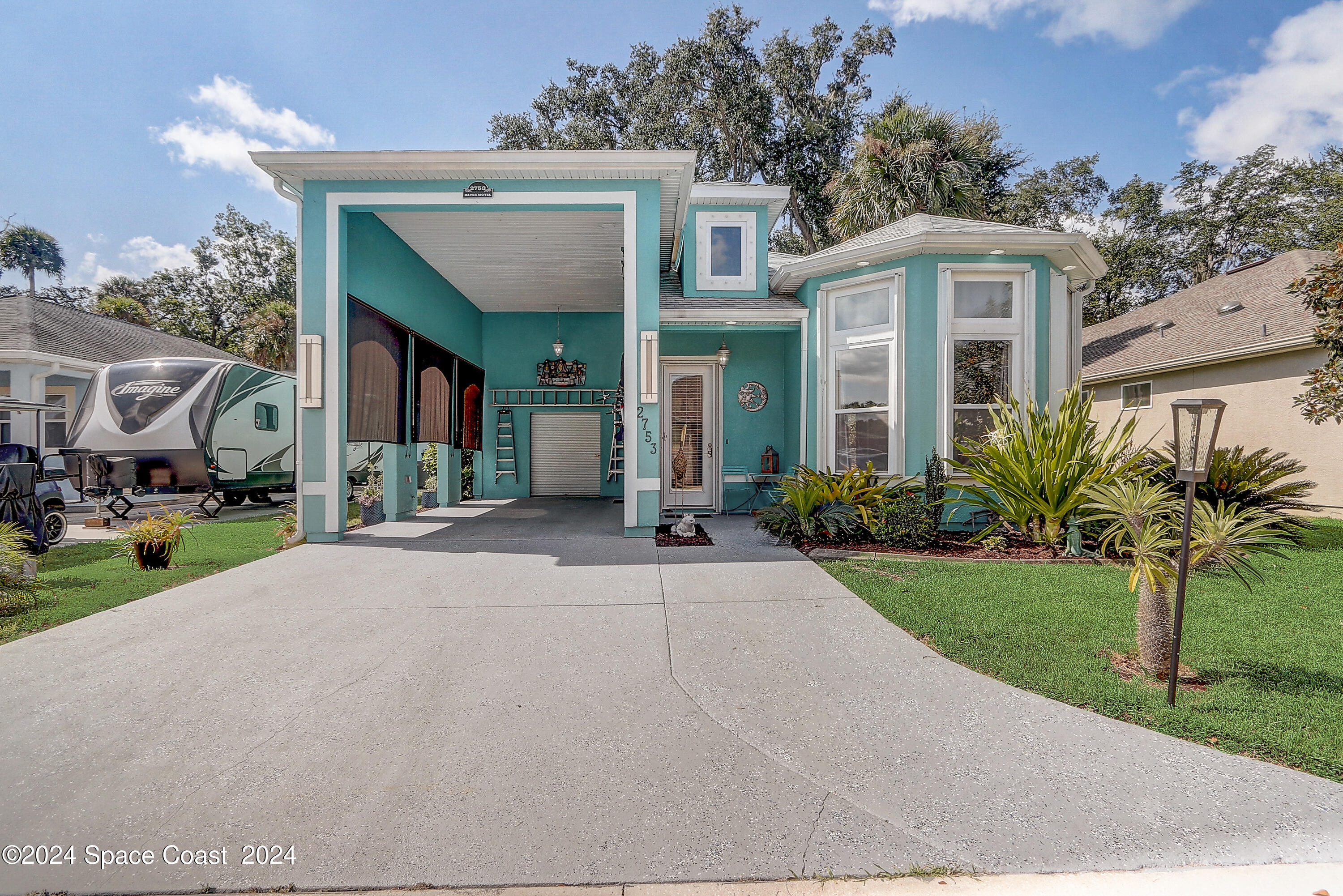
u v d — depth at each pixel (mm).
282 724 2832
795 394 9133
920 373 7574
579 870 1888
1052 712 2926
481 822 2125
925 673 3383
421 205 7164
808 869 1886
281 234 30500
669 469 9703
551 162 6922
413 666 3496
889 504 6707
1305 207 20281
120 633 4016
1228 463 7270
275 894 1813
